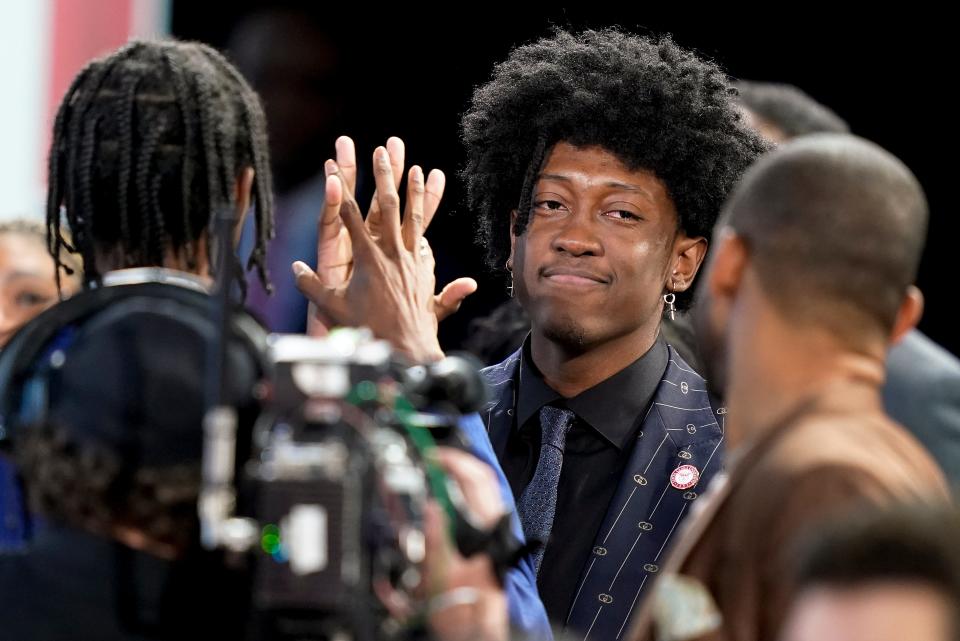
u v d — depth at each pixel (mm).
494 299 15383
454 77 16250
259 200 6469
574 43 9844
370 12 16172
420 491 5332
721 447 9062
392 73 16266
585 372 9148
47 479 5461
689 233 9500
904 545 4176
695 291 9914
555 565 8812
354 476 5051
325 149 16266
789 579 4695
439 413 5727
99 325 5555
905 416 9734
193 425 5453
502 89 9844
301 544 4973
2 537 6363
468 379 5586
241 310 5828
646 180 9117
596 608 8609
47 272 10492
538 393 9242
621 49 9625
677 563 5930
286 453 5121
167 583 5469
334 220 7801
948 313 16688
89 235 6156
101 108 6098
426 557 5414
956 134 16469
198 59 6281
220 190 6195
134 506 5418
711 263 6480
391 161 8094
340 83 16281
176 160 6090
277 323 15336
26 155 14250
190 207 6145
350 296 7473
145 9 14898
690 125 9242
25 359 5707
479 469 5773
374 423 5344
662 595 5906
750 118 11953
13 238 10555
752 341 6184
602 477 9031
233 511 5348
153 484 5414
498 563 5570
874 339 6129
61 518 5531
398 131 16344
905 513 4254
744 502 5734
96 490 5402
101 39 14609
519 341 12727
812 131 12406
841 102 16672
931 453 9625
